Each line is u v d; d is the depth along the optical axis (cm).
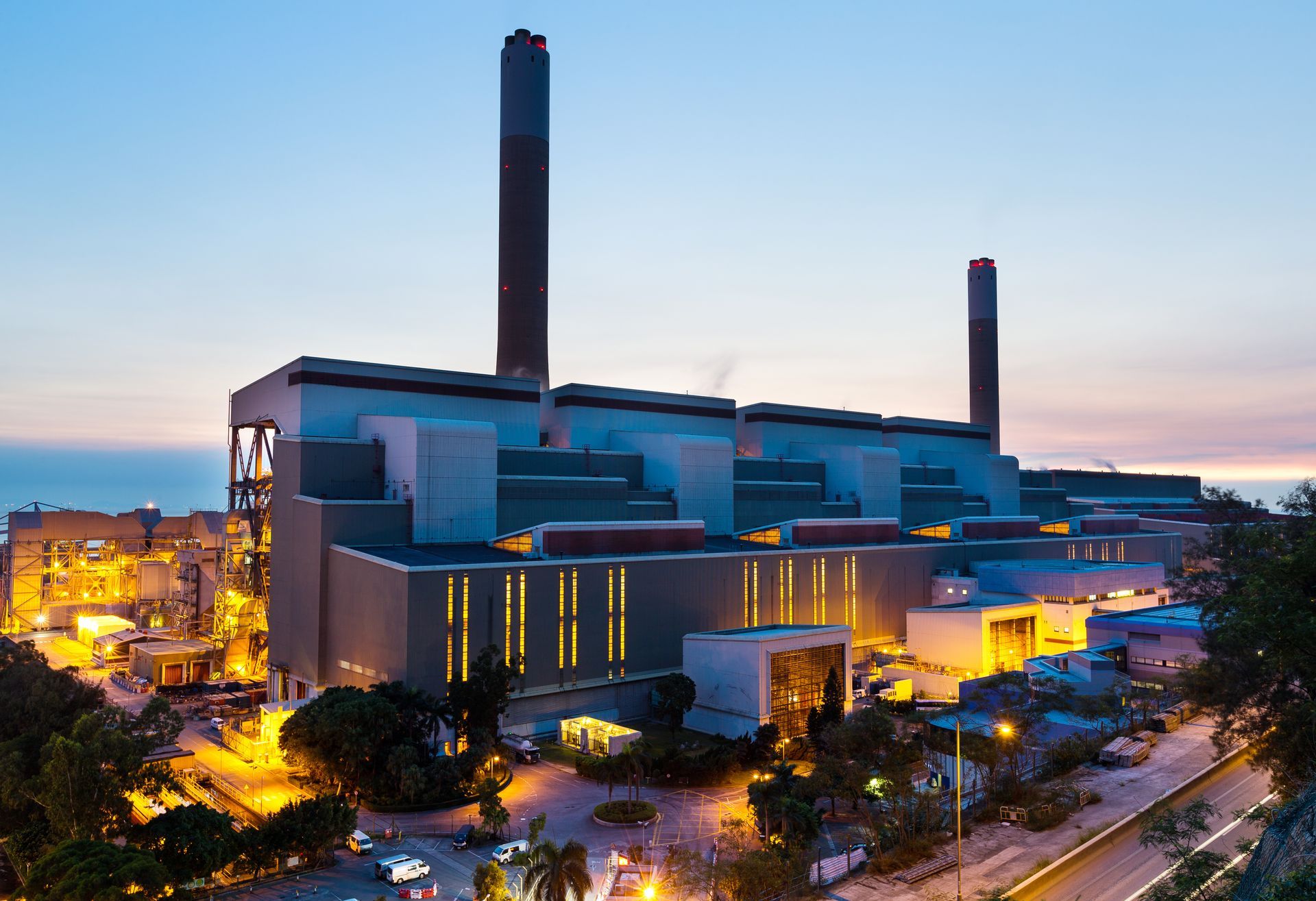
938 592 17138
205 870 6644
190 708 13562
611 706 12450
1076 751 9581
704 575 13662
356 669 11556
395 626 10856
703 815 8669
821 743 10394
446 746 10194
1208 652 8956
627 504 15750
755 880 6438
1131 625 14425
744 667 11462
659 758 9812
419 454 13062
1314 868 2753
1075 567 17325
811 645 11956
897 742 9156
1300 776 6444
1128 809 8188
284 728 9356
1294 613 6175
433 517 13150
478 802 8856
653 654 12938
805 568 15125
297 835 7288
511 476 14675
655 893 6625
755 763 10412
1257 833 7269
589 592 12319
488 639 11306
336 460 13325
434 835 8219
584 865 5981
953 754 8825
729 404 19400
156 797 8369
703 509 16725
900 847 7325
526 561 11838
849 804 8881
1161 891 5325
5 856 8038
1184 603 15800
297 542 12800
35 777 7569
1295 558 6581
